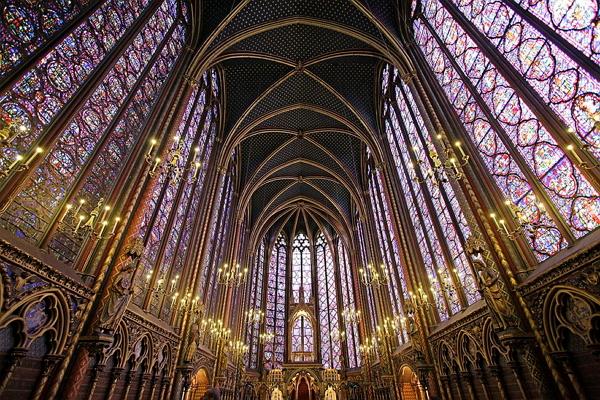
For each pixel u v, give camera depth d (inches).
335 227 1285.7
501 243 328.8
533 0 305.7
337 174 1045.8
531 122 307.7
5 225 208.1
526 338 278.5
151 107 429.1
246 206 1045.2
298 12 634.2
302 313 1267.2
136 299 376.8
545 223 291.7
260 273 1291.8
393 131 711.1
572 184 262.1
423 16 534.6
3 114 212.7
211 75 692.1
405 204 645.9
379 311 800.3
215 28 570.6
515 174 329.4
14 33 225.6
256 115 834.8
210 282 689.6
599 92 235.9
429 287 551.2
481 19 384.2
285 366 1119.0
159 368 422.6
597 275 222.1
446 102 455.2
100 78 314.2
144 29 414.6
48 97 255.0
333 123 917.2
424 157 548.4
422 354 517.7
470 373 406.0
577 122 256.7
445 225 487.2
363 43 663.8
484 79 378.9
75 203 282.2
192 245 566.6
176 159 388.8
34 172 235.5
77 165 286.2
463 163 393.4
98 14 319.3
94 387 277.1
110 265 303.4
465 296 429.7
